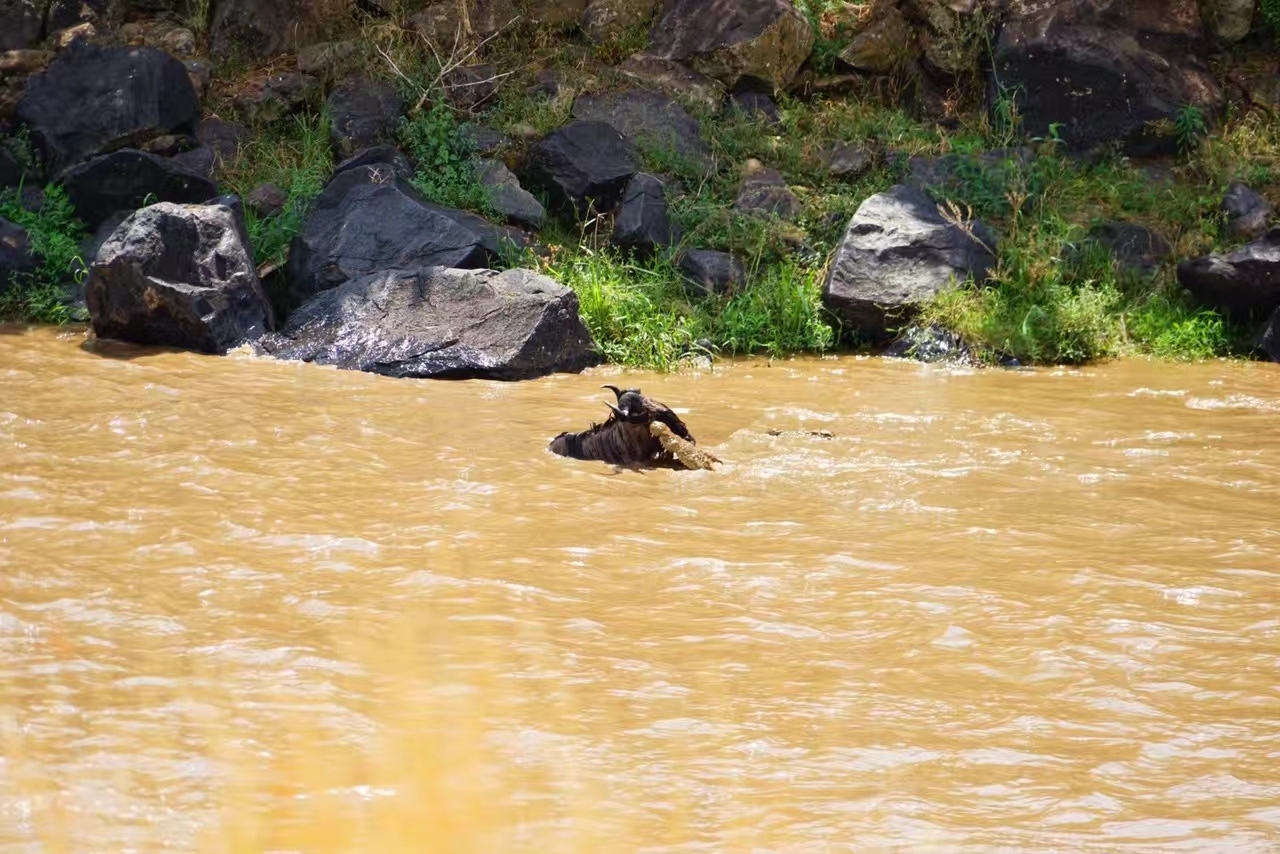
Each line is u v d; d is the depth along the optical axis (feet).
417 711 37.70
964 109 135.54
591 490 62.85
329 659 41.32
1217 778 34.40
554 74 133.80
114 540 52.95
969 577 50.65
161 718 36.76
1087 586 49.78
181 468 64.59
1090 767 35.01
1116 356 107.14
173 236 100.48
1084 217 120.57
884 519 58.70
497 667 41.11
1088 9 129.80
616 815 31.86
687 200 121.49
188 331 98.78
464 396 86.17
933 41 135.13
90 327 106.01
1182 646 43.88
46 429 72.08
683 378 95.71
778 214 119.65
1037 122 129.18
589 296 104.63
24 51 130.52
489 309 97.09
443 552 52.65
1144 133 127.34
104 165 116.78
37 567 49.39
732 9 134.51
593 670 41.04
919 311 107.55
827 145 129.49
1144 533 56.95
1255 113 132.26
